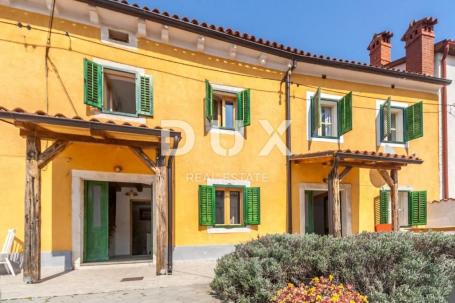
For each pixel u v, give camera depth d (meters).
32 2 7.23
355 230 10.38
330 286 4.17
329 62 10.25
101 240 8.27
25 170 6.50
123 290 5.48
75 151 7.62
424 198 11.19
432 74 11.98
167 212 8.02
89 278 6.44
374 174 10.89
